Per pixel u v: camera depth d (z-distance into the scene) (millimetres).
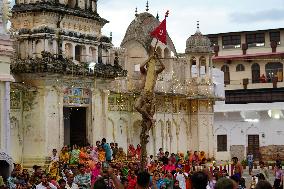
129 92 41438
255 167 51312
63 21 35656
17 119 33844
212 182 19500
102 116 38156
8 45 28750
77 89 36125
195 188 10273
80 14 36656
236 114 57000
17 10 35156
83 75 35750
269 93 62938
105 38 38969
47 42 34344
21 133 34062
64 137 37969
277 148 54094
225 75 66125
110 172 12289
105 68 37625
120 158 34156
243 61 65312
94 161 29516
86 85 36719
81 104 36469
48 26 34594
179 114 47844
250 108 55969
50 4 34906
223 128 57719
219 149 57781
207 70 49375
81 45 36750
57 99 34656
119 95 41031
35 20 35062
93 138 37188
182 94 46844
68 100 35469
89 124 37125
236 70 65812
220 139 57875
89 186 22531
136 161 33781
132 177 21469
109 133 40219
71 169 27688
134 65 44062
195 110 49406
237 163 25266
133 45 43938
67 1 36344
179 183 25859
